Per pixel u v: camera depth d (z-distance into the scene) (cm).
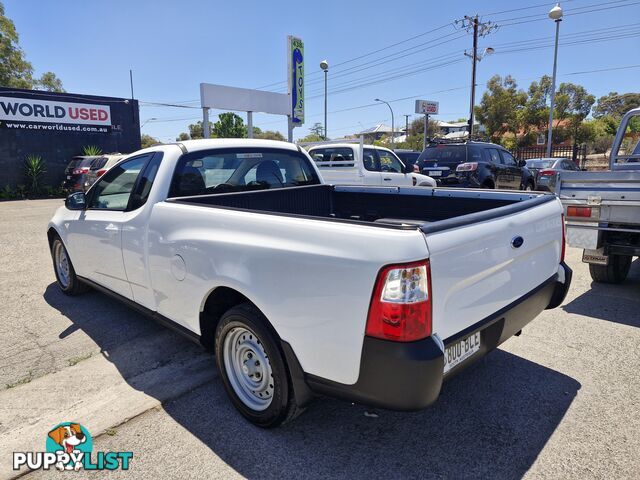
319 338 229
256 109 1577
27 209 1461
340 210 471
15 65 3375
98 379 340
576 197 486
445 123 6956
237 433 275
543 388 320
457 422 282
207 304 304
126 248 366
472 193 374
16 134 1922
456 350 234
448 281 219
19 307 491
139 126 2277
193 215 304
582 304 484
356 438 269
